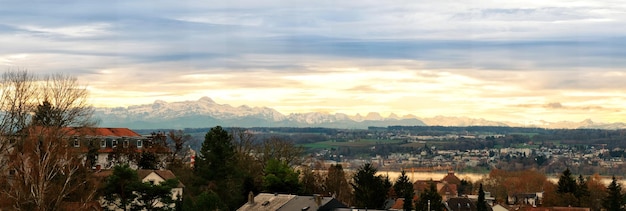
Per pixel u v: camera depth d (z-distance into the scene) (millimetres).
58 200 111125
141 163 186375
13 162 114938
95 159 177625
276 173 190000
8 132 127750
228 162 175000
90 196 119750
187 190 169125
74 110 143750
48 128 124375
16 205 108125
